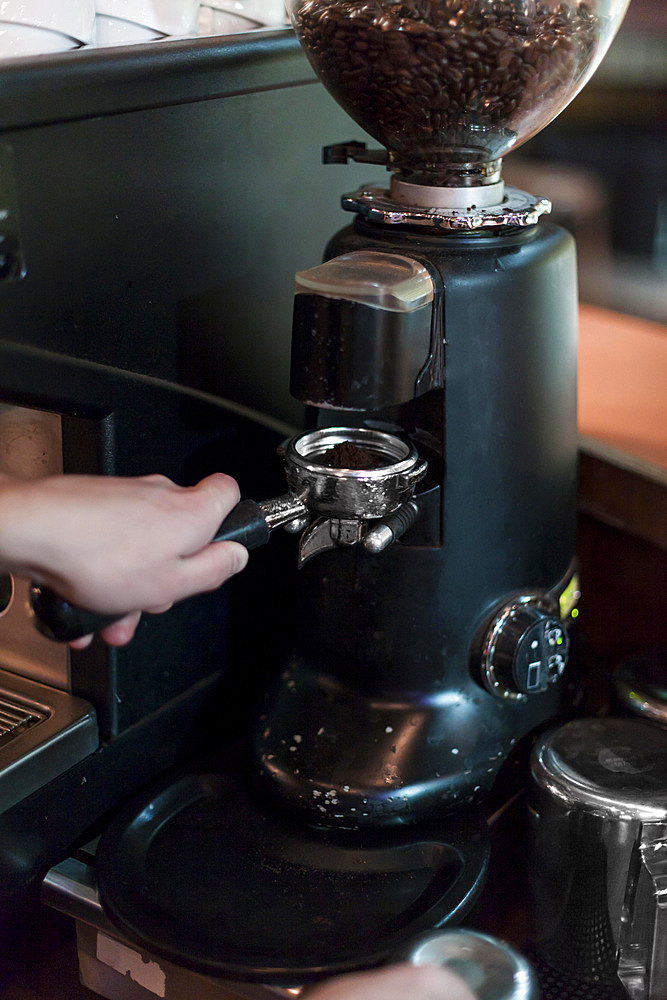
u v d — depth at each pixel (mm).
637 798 550
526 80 536
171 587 457
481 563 628
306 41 566
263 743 645
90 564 427
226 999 559
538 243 625
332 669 653
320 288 522
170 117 592
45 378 555
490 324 585
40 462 624
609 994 582
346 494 535
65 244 547
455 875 586
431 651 631
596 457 831
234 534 499
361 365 527
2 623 662
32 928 631
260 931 552
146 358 616
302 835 624
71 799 629
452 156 585
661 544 807
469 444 601
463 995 418
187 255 630
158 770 698
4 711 638
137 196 583
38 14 536
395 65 531
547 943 597
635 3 1814
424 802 610
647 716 671
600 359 1035
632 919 562
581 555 893
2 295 520
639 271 1921
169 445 647
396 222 588
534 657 635
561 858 573
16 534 420
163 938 542
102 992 611
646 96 1886
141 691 663
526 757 673
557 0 518
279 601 777
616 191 1946
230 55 615
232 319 681
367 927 556
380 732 627
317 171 731
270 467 751
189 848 614
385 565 617
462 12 506
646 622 864
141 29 607
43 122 511
